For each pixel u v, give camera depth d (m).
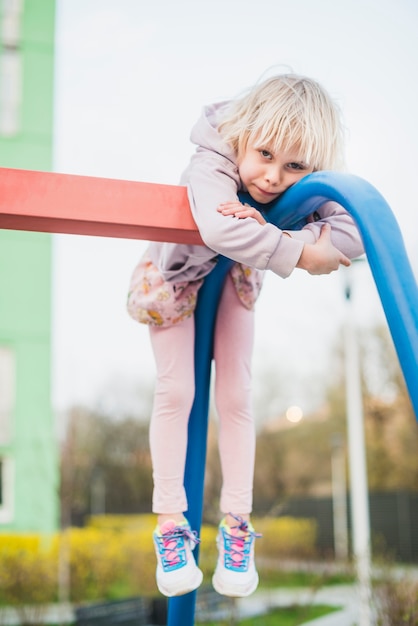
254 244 1.28
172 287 1.62
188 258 1.55
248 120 1.39
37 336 10.64
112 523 16.12
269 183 1.38
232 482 1.65
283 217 1.44
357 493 7.22
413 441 15.03
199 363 1.69
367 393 13.27
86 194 1.33
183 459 1.62
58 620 7.72
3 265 10.66
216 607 6.79
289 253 1.29
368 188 1.21
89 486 20.45
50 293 10.76
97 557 9.55
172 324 1.64
